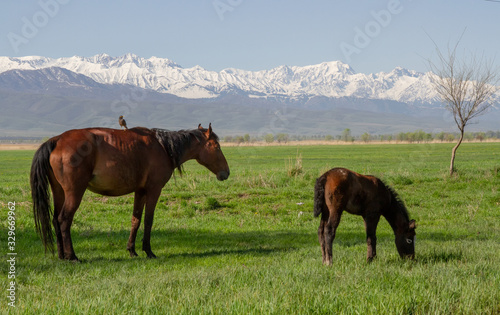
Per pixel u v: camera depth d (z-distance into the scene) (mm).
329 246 8430
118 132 9555
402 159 55781
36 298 6121
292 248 10891
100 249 10586
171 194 19078
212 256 9797
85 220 14352
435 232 13312
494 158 54906
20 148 163250
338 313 5375
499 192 20656
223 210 17156
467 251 9719
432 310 5426
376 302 5613
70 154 8789
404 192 21047
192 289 6188
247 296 5762
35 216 8922
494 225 14711
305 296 5848
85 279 7473
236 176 25875
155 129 10266
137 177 9617
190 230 13469
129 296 5957
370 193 8820
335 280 6887
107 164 9141
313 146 135250
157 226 13914
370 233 9000
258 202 18406
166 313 5254
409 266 8406
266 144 175000
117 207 16469
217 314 5258
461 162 45781
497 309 5730
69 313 5309
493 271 7535
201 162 11172
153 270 8250
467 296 5828
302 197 19250
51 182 9125
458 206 18188
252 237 12430
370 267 7961
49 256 9391
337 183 8469
